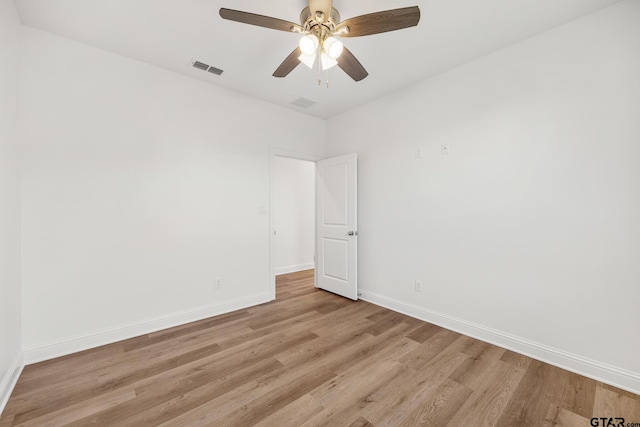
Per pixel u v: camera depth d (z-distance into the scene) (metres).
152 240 2.62
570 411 1.59
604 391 1.76
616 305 1.82
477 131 2.48
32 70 2.07
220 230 3.07
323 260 4.02
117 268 2.43
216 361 2.10
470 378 1.89
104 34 2.17
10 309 1.80
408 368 2.01
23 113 2.03
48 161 2.13
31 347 2.05
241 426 1.46
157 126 2.65
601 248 1.88
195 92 2.88
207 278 2.97
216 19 2.00
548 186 2.09
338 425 1.48
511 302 2.29
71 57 2.23
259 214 3.41
